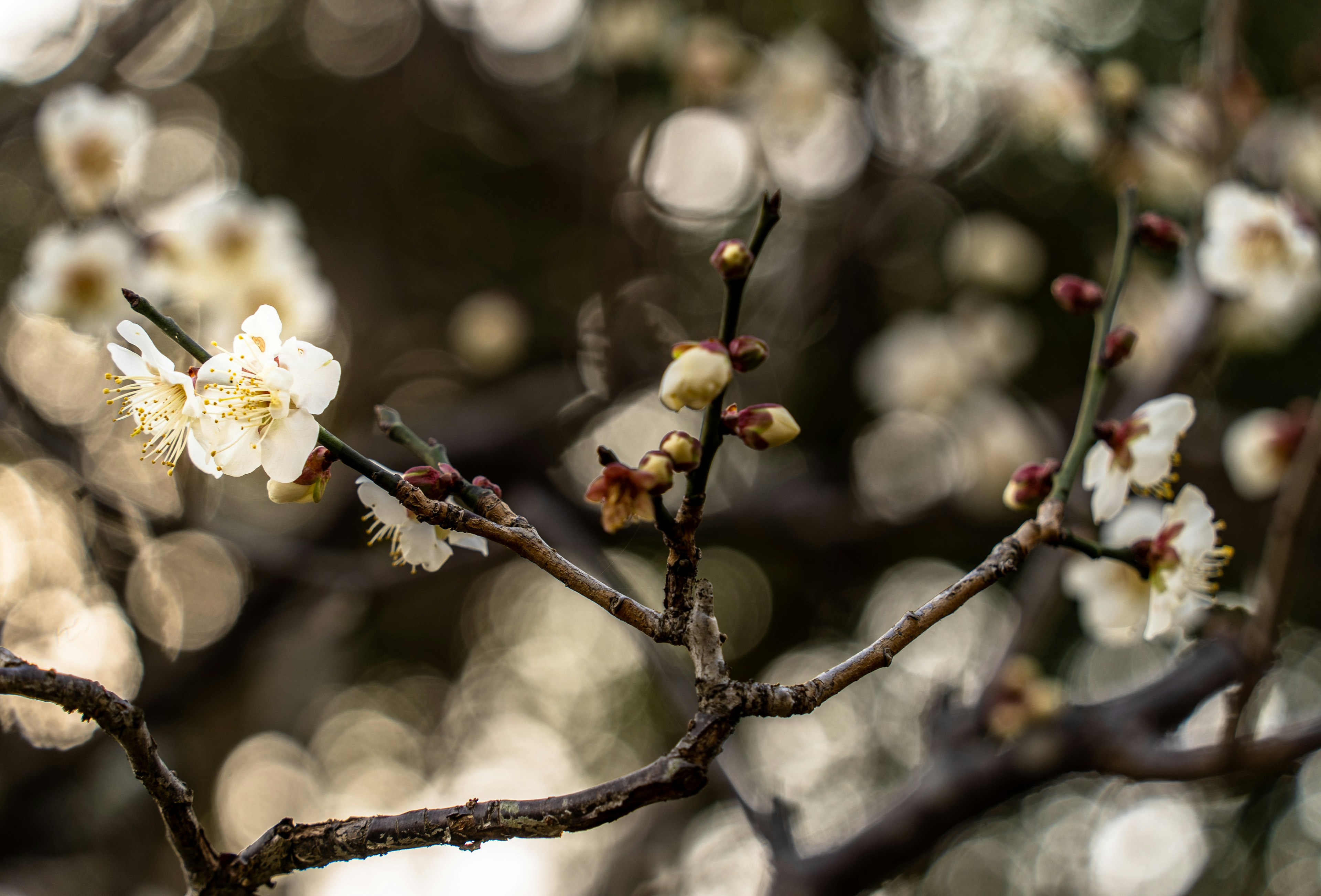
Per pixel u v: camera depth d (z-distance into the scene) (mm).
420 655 6047
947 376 4121
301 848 1126
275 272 2814
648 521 1085
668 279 4148
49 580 3662
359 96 5797
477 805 1073
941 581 5281
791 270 4559
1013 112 3838
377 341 4902
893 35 4742
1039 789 2531
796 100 4258
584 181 4484
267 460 1188
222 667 3662
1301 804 4734
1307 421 2732
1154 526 1640
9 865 3145
